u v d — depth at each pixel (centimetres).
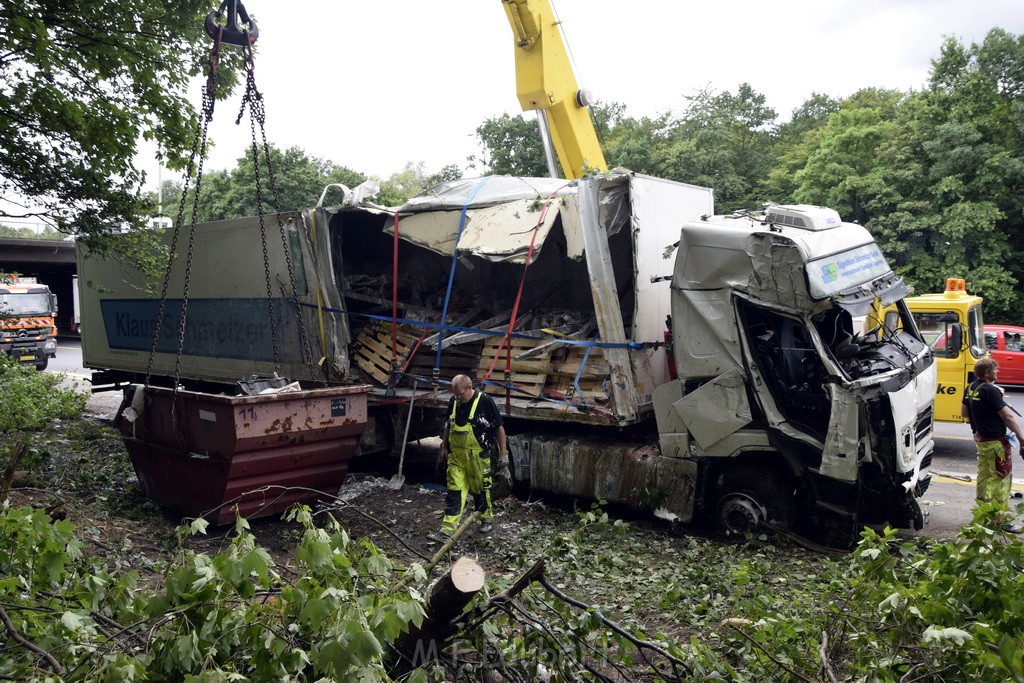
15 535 359
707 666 369
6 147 938
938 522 779
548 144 1210
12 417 1256
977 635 303
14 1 805
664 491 754
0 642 318
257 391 792
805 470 688
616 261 895
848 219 2775
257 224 1091
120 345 1382
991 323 2505
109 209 1037
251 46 729
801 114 5209
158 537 713
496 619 380
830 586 469
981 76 2581
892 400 648
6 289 2394
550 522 786
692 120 3959
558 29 1184
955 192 2431
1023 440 736
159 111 1004
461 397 739
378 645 255
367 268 1147
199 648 262
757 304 696
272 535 746
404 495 895
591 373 822
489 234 855
